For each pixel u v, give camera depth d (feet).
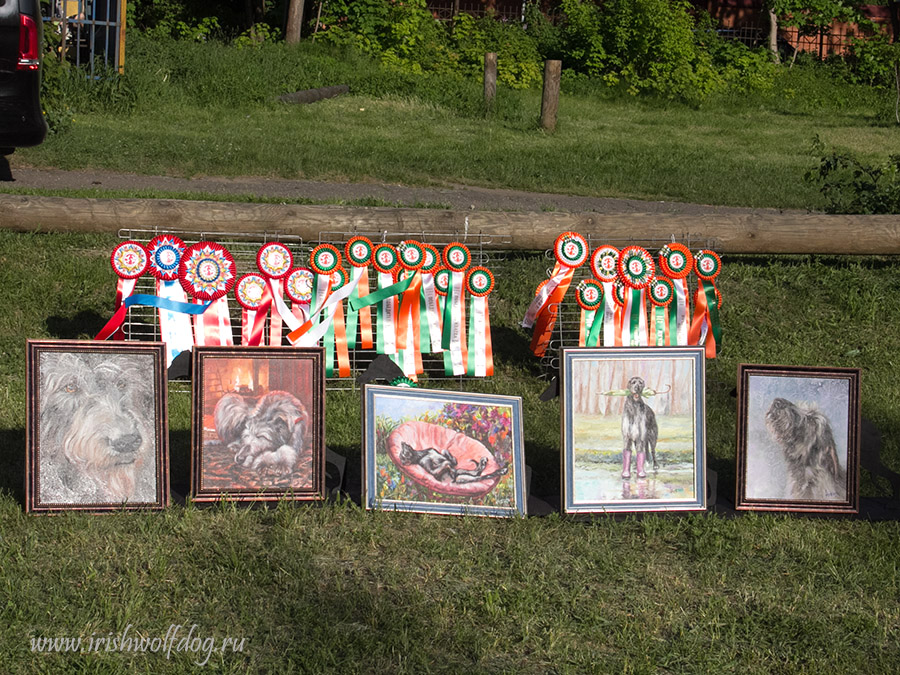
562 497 14.56
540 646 11.78
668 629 12.31
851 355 22.47
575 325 22.26
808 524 14.90
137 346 13.97
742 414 14.94
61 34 45.70
